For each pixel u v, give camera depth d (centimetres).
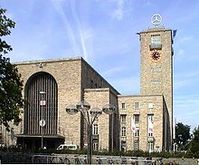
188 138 18388
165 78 12525
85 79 10544
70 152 8306
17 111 5422
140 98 11012
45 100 10450
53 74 10394
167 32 12650
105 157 7775
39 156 7144
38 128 10375
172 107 12575
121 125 11106
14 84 5519
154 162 7050
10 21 5388
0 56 5547
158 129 10700
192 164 7875
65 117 10112
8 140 10194
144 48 12781
